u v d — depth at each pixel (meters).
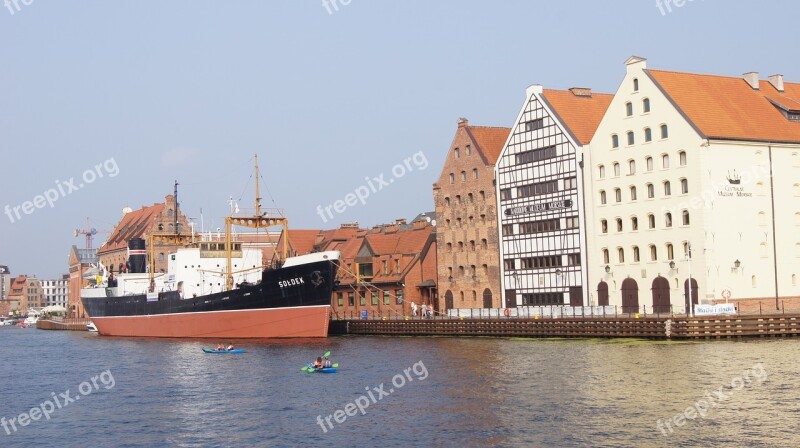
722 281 77.94
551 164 92.19
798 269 82.25
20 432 45.44
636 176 84.25
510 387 50.19
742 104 84.88
